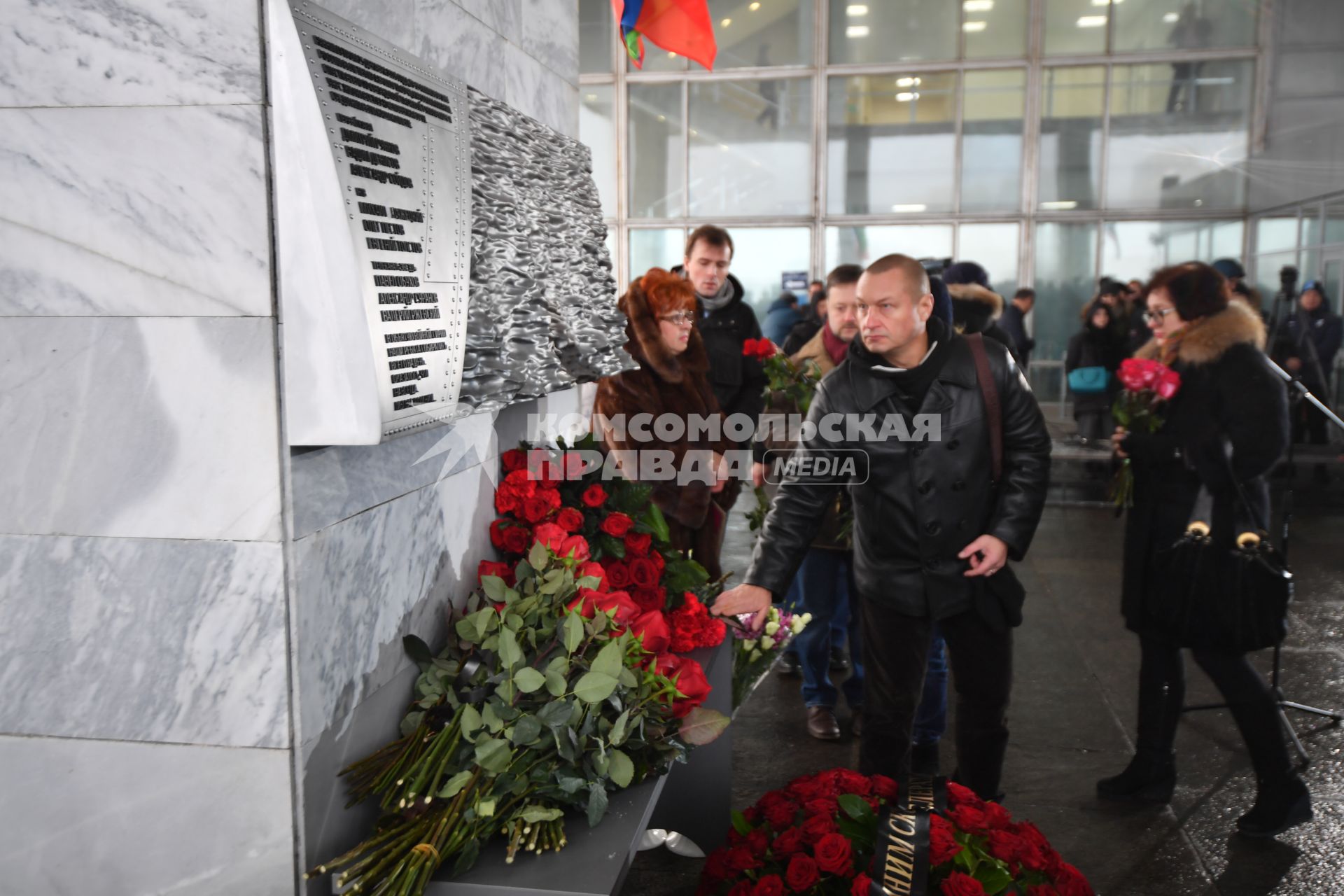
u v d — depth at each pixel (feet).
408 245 4.39
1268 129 38.40
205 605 3.94
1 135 3.81
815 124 41.65
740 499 24.95
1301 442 24.11
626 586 6.97
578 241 7.09
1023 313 30.09
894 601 8.41
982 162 41.16
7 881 4.24
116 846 4.13
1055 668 13.85
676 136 42.50
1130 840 9.39
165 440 3.89
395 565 4.89
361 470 4.52
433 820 4.25
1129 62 39.68
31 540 4.01
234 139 3.69
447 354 4.77
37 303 3.89
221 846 4.07
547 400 7.88
